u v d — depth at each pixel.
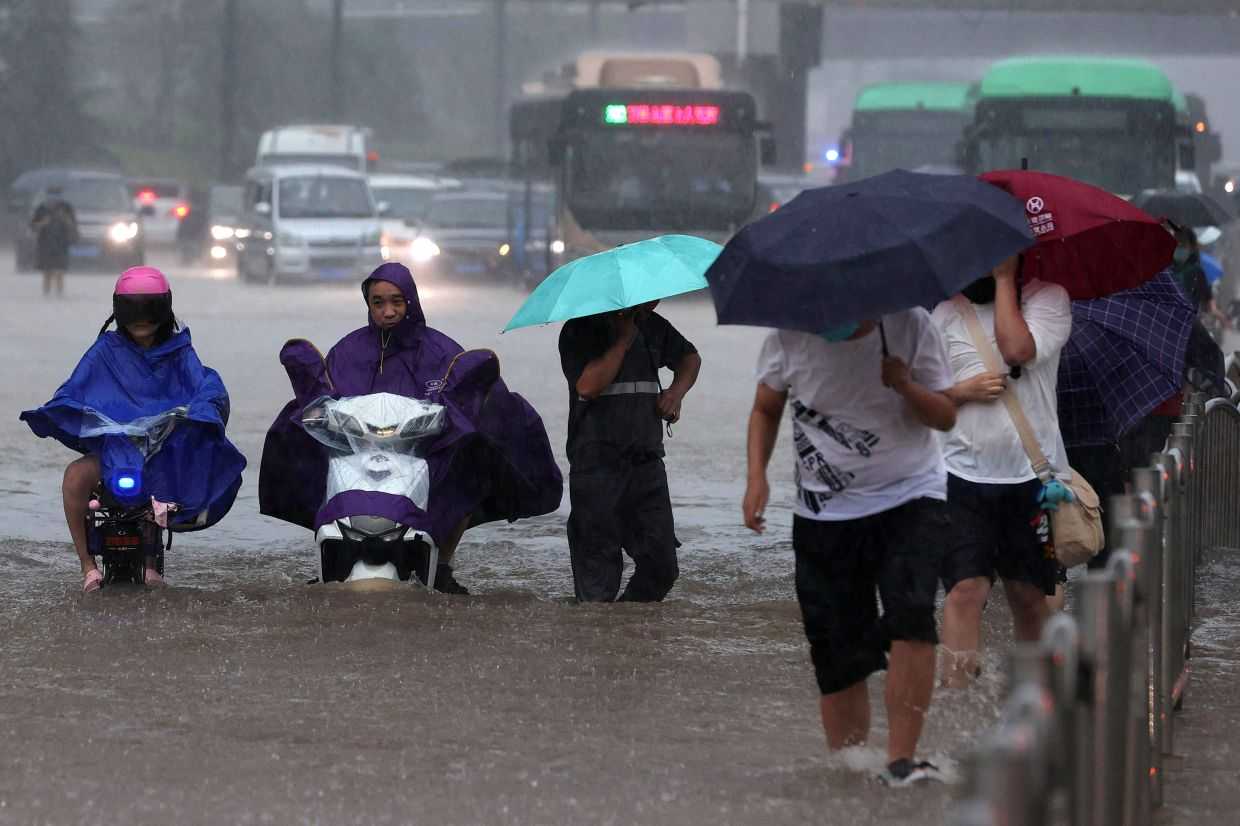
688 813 14.48
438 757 16.22
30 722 17.39
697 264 23.48
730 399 53.19
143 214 134.25
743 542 30.09
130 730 17.11
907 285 14.66
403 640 21.22
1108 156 86.56
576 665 20.14
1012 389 18.55
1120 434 21.81
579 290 23.02
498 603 23.48
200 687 18.97
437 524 24.44
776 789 15.15
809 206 15.27
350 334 25.17
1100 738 10.78
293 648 20.80
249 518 32.66
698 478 37.53
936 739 16.86
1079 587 11.19
